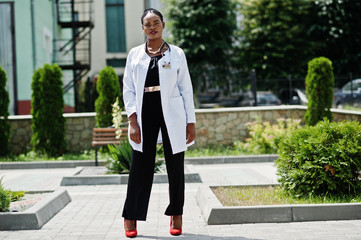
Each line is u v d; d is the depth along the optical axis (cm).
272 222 394
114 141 902
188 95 366
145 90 354
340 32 2128
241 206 400
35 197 525
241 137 1178
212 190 518
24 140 1159
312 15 2233
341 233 348
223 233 359
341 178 452
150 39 358
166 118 349
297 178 473
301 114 1187
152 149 356
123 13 2556
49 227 395
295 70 2192
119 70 2530
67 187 646
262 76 2200
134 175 355
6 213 392
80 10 2275
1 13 1505
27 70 1514
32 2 1509
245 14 2269
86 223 410
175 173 355
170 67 352
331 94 1082
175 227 360
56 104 1093
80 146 1166
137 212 352
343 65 2212
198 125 1173
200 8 2111
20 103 1508
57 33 1870
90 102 1326
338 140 468
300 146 479
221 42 2145
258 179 695
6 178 768
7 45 1507
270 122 1185
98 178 666
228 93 1778
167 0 2244
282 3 2138
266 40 2203
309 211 397
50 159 1027
